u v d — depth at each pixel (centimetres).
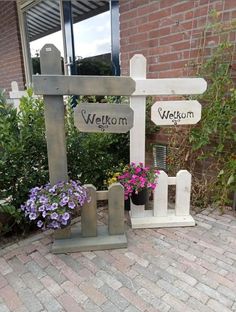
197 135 219
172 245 179
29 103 202
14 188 194
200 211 225
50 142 167
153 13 246
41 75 155
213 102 209
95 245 174
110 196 177
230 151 219
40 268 159
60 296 138
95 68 375
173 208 228
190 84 184
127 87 162
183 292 139
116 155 254
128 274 152
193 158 240
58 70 158
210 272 152
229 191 222
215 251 171
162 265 159
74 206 162
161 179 199
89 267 159
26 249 177
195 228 199
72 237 181
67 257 169
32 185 198
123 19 275
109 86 162
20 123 198
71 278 150
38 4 416
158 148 262
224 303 131
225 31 205
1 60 518
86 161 228
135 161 201
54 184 175
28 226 203
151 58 258
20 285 146
